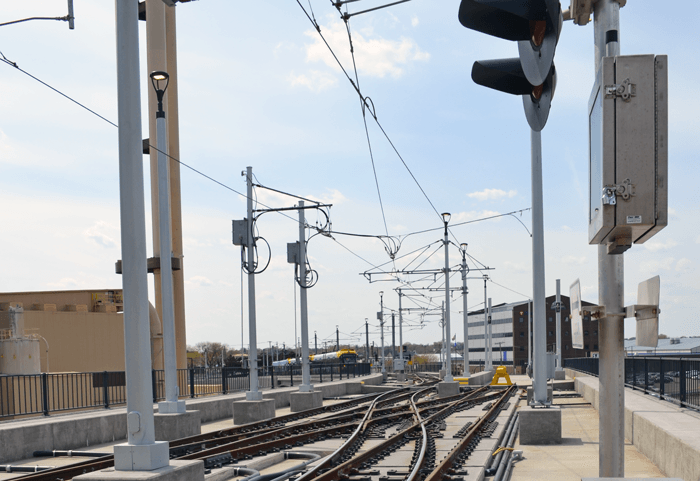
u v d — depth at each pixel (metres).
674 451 9.07
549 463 11.36
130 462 7.29
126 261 7.48
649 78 3.34
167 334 15.65
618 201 3.33
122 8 7.69
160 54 33.03
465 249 42.00
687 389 12.94
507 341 125.06
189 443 13.84
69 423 14.53
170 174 33.97
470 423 17.69
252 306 20.48
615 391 3.87
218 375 25.70
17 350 22.59
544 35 3.35
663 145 3.31
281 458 12.31
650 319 3.51
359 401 28.11
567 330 119.94
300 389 24.36
